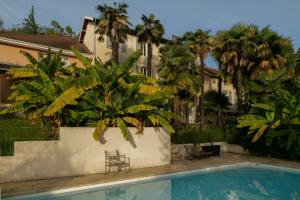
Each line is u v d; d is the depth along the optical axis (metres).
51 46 27.38
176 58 24.72
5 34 28.98
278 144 19.38
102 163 14.27
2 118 19.84
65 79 15.45
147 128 16.05
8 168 11.80
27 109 15.58
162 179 14.09
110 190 12.02
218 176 15.21
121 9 27.38
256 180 14.52
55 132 13.55
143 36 29.30
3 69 22.77
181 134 21.61
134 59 15.46
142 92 16.14
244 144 21.95
